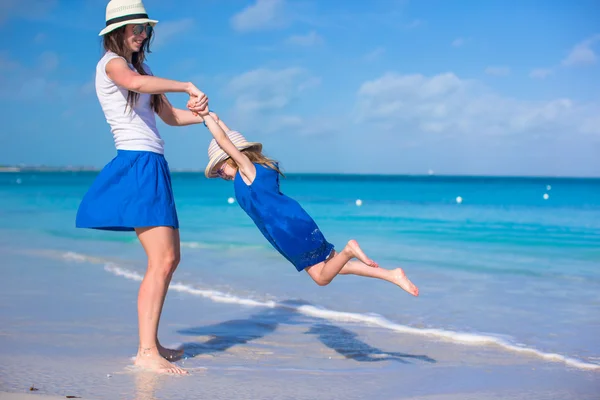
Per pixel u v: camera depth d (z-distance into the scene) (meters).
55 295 7.46
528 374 4.48
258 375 4.36
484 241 13.66
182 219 19.36
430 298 7.45
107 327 5.82
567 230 15.86
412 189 57.12
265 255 11.28
